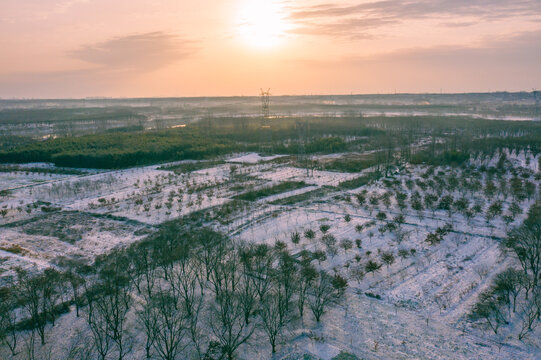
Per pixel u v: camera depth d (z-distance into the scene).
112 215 125.19
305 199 139.62
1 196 145.75
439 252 94.56
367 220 116.62
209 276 83.00
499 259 89.38
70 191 152.00
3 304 69.69
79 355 60.66
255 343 64.00
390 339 64.38
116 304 65.75
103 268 84.06
